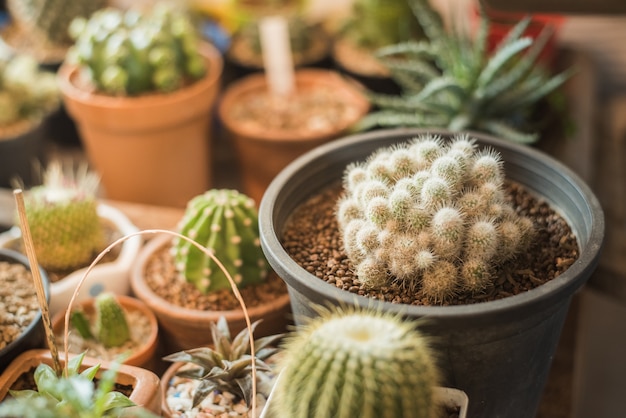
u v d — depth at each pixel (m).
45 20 0.68
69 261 0.50
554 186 0.43
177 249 0.47
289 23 0.69
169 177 0.60
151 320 0.46
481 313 0.35
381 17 0.65
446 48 0.55
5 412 0.34
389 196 0.40
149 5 0.74
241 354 0.41
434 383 0.34
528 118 0.57
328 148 0.45
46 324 0.38
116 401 0.37
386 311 0.36
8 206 0.56
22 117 0.62
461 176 0.40
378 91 0.65
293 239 0.43
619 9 0.43
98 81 0.58
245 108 0.63
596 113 0.64
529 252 0.41
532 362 0.39
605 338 0.51
